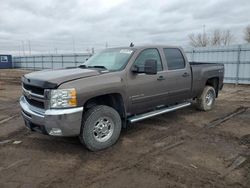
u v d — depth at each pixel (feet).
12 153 14.93
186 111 24.68
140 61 17.28
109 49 19.25
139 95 16.98
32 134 18.34
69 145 16.01
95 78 14.61
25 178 11.93
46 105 13.69
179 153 14.51
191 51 60.18
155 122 20.89
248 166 12.80
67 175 12.17
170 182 11.32
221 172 12.17
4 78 79.20
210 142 16.21
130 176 11.95
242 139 16.74
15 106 29.89
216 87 26.07
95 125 14.87
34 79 14.37
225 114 23.63
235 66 52.75
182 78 20.40
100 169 12.74
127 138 17.12
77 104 13.65
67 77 13.97
